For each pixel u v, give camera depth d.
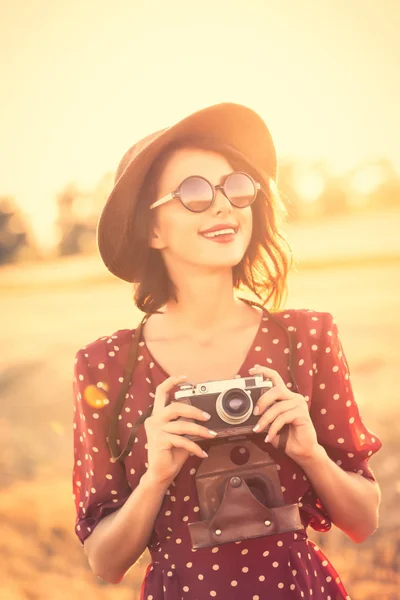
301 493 2.36
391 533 6.14
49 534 6.87
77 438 2.56
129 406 2.42
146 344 2.46
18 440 10.50
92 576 6.16
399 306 24.33
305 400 2.27
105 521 2.41
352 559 5.89
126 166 2.49
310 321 2.45
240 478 2.22
